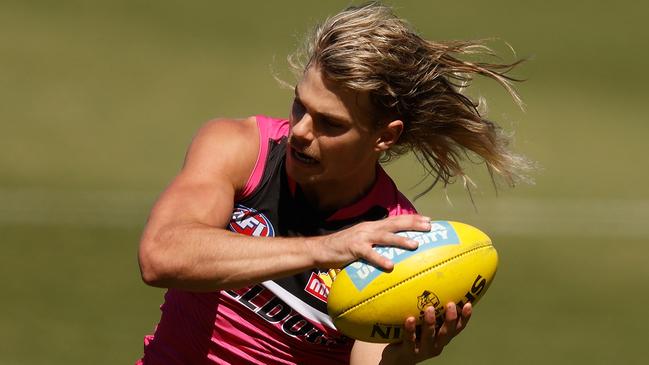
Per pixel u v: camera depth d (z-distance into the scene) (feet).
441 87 48.06
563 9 346.95
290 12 324.80
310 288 47.98
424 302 42.52
